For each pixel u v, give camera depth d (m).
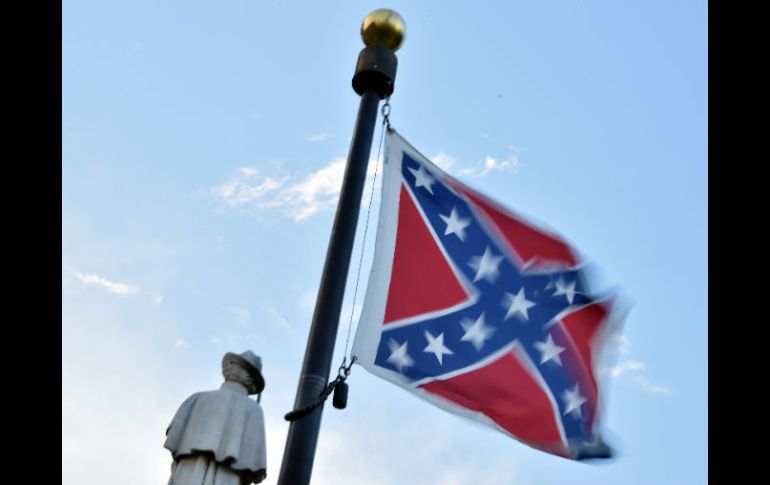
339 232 8.91
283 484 7.31
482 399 10.83
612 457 11.48
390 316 10.73
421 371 10.56
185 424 8.06
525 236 12.16
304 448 7.52
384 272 10.98
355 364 10.21
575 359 11.77
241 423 8.07
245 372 8.64
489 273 11.70
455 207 11.89
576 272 12.17
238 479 7.96
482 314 11.38
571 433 11.30
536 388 11.30
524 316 11.68
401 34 10.59
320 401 7.73
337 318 8.37
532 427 11.09
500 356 11.26
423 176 11.84
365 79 10.30
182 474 7.75
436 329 10.95
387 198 11.44
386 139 11.70
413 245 11.34
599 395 11.73
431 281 11.24
